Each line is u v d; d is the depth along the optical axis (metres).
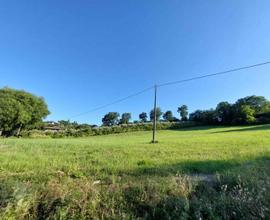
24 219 5.77
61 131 64.69
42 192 6.30
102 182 8.56
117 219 5.88
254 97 88.69
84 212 5.92
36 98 64.00
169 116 104.12
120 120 99.69
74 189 6.52
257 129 50.03
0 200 5.68
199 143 23.08
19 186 6.16
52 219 5.78
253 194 6.19
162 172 10.03
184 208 5.87
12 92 60.62
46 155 14.91
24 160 12.52
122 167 11.01
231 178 7.61
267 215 5.42
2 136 57.53
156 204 6.23
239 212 5.75
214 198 6.37
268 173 7.98
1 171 10.00
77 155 15.12
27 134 61.75
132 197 6.55
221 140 26.09
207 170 10.40
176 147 19.92
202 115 87.00
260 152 15.17
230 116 81.25
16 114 57.19
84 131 65.19
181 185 6.80
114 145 22.36
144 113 113.62
